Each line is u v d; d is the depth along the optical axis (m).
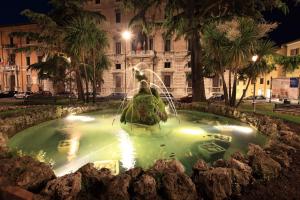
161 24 19.98
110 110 13.09
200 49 17.02
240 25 13.16
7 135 6.38
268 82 34.06
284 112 11.37
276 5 15.70
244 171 3.41
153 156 5.06
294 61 28.12
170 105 13.03
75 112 11.34
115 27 40.94
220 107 11.41
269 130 6.59
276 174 3.47
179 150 5.48
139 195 2.85
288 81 17.59
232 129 7.83
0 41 48.75
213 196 2.92
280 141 5.23
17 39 48.12
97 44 17.00
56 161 4.80
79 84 21.42
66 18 21.39
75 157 5.03
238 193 3.04
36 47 21.86
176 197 2.86
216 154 5.20
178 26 17.97
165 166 3.42
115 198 2.78
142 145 5.90
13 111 10.18
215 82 36.25
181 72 38.66
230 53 12.55
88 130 7.72
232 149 5.56
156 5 19.33
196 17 16.80
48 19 18.72
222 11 17.08
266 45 13.84
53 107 11.62
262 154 3.94
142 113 8.12
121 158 4.94
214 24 14.51
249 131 7.51
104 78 41.38
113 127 8.19
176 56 38.66
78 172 3.21
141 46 39.72
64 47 19.56
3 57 49.09
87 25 16.52
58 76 23.91
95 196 2.94
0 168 3.23
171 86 39.25
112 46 41.16
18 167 3.30
